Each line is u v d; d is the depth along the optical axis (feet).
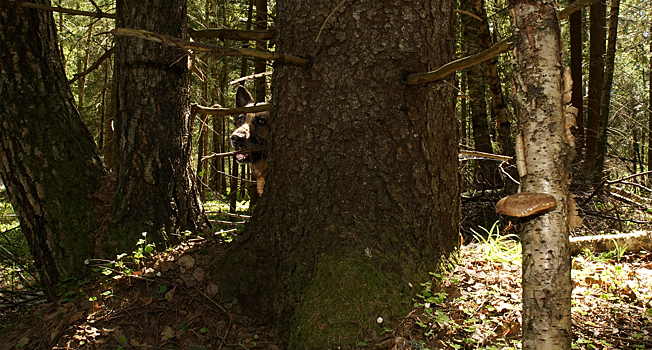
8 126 11.59
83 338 9.86
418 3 10.57
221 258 11.55
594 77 33.78
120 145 12.07
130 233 11.84
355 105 10.42
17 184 11.75
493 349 8.78
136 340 9.88
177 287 11.01
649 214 22.25
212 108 13.20
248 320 10.60
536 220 6.37
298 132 10.82
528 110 6.39
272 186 11.30
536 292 6.34
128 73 11.88
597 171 25.54
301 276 10.35
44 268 11.90
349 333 9.34
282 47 11.19
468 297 10.32
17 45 11.68
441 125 11.09
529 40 6.34
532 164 6.40
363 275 9.84
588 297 10.95
